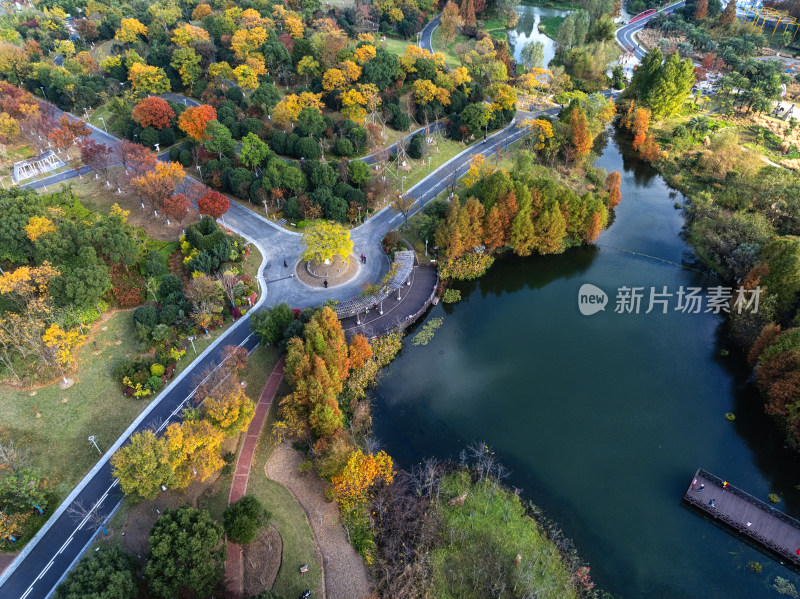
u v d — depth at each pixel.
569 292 126.94
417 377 105.25
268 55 180.75
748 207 140.38
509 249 137.25
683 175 164.38
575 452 92.38
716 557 78.50
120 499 79.69
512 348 112.19
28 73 182.12
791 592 74.50
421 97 176.50
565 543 79.56
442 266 127.56
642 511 84.00
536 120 162.12
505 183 125.25
